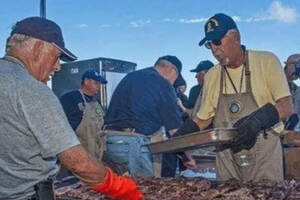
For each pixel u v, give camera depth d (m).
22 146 2.08
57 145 2.05
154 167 5.05
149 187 3.24
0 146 2.08
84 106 5.45
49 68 2.24
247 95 3.58
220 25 3.44
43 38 2.18
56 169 2.22
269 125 3.22
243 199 2.77
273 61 3.54
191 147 3.14
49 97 2.08
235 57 3.54
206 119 3.83
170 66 5.43
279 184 3.09
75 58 2.36
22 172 2.11
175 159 5.17
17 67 2.12
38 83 2.10
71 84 8.43
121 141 4.88
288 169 4.32
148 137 4.86
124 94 4.94
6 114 2.05
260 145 3.52
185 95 7.64
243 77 3.60
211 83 3.78
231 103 3.63
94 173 2.15
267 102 3.55
